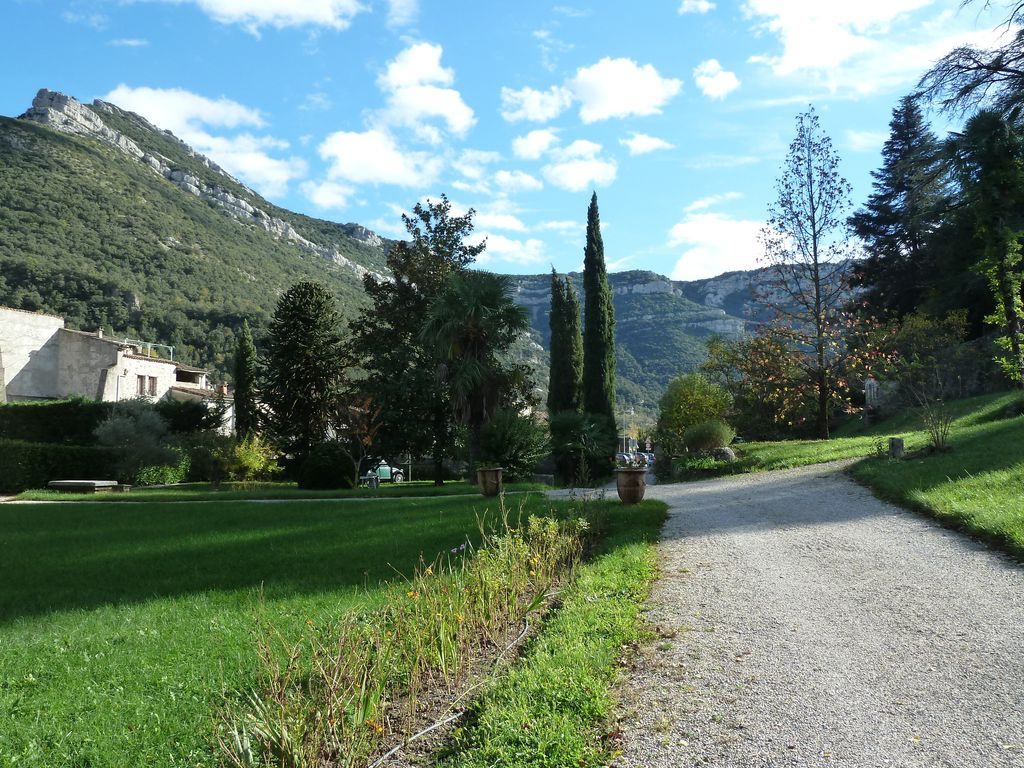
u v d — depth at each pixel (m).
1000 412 19.19
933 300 33.84
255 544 10.59
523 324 25.19
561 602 6.46
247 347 42.97
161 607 6.72
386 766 3.56
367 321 35.62
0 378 39.12
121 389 46.06
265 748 3.34
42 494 22.61
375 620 4.94
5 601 7.32
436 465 31.36
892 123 42.75
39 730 3.88
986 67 21.64
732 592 6.58
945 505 9.75
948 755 3.33
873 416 29.92
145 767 3.45
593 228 33.22
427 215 35.16
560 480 28.73
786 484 15.23
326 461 27.58
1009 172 19.45
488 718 3.84
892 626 5.37
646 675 4.56
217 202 139.75
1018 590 6.19
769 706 3.99
